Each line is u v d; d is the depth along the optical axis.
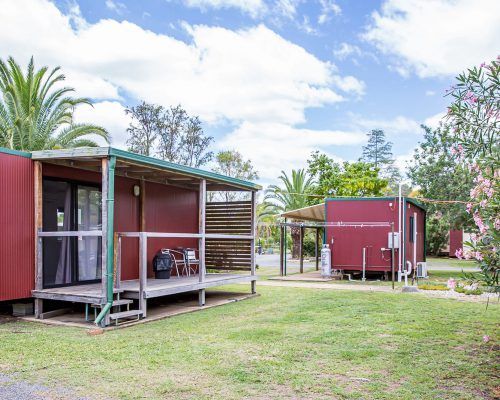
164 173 9.30
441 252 28.11
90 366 4.73
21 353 5.21
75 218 8.52
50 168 7.96
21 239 7.37
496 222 3.94
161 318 7.55
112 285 6.91
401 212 13.77
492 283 4.01
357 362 4.90
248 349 5.41
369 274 15.53
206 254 11.77
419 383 4.25
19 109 17.41
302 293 10.72
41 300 7.51
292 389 4.07
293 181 26.81
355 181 23.38
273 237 35.41
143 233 7.44
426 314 7.71
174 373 4.50
